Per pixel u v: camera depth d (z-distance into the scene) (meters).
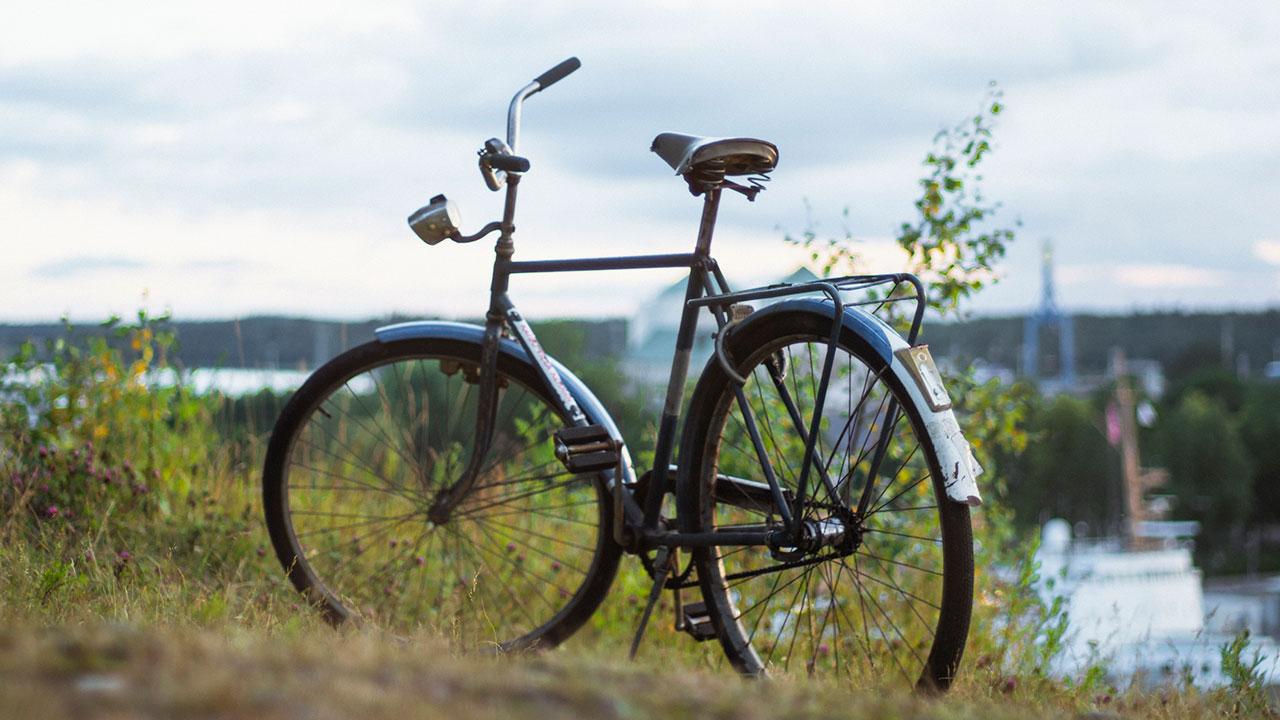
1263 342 137.62
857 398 3.43
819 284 2.65
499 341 3.25
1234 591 61.81
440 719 1.46
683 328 2.95
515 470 3.85
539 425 4.19
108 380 4.60
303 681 1.56
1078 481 69.69
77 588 3.12
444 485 3.60
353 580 3.74
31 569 3.18
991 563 4.66
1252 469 87.69
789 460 3.98
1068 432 69.56
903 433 4.55
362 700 1.49
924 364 2.53
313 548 3.91
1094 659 3.63
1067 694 3.16
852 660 3.59
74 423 4.48
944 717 1.91
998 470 5.40
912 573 4.45
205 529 3.98
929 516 4.57
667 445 3.01
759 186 2.94
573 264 3.11
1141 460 82.00
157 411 4.66
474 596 3.57
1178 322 145.50
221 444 5.03
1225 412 88.06
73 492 4.05
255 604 3.20
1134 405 80.88
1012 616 4.10
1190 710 2.97
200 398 4.93
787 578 3.59
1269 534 84.81
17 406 4.40
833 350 2.61
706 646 3.69
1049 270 116.94
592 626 4.01
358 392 3.82
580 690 1.69
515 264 3.19
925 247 4.90
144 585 3.35
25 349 4.49
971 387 5.11
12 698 1.34
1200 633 3.51
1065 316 117.19
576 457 3.03
